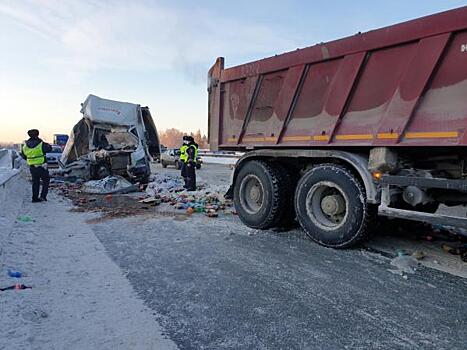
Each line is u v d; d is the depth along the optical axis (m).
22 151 8.34
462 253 4.41
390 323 2.81
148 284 3.55
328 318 2.89
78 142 13.27
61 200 8.76
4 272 3.69
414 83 3.86
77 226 6.02
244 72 6.04
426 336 2.62
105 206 7.98
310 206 5.00
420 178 3.89
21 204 7.64
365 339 2.58
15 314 2.83
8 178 6.68
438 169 4.27
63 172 12.54
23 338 2.51
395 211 4.10
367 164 4.43
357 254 4.52
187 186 10.59
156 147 13.80
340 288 3.47
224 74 6.49
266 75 5.69
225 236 5.40
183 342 2.53
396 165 4.22
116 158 11.41
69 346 2.45
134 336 2.60
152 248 4.77
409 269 3.96
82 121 12.88
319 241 4.87
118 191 10.05
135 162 11.52
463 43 3.51
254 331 2.69
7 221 5.61
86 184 10.41
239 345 2.50
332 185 4.70
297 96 5.20
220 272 3.88
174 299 3.22
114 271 3.89
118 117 12.23
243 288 3.46
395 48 4.07
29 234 5.21
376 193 4.27
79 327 2.71
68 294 3.28
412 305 3.12
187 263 4.18
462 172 4.07
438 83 3.69
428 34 3.74
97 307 3.04
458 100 3.54
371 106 4.30
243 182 6.09
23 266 3.91
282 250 4.69
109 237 5.32
